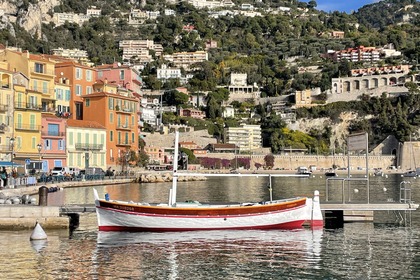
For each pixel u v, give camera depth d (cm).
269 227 5884
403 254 4725
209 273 4091
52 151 12656
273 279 3959
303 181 17938
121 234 5519
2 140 11256
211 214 5697
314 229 5956
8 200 6134
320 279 3966
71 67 14562
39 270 4088
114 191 10425
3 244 4966
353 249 4931
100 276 3962
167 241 5188
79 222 6350
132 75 17550
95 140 13950
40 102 12562
